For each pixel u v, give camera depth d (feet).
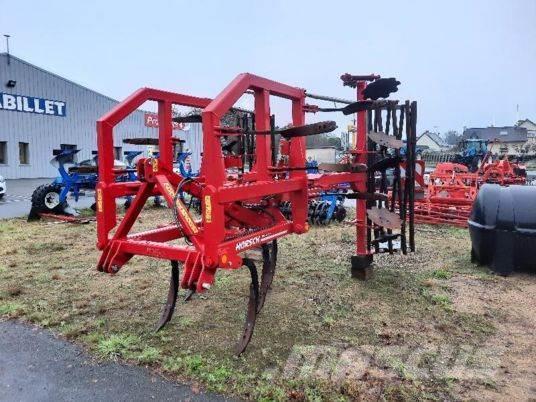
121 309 13.79
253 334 11.85
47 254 21.09
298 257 20.07
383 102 14.58
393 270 17.79
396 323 12.58
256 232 11.55
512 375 9.83
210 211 9.55
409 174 15.76
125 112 11.78
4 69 78.48
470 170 74.84
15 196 53.11
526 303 14.05
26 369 10.23
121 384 9.58
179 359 10.47
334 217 29.94
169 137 12.54
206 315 13.20
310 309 13.64
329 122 10.34
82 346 11.32
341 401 8.86
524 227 16.35
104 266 11.58
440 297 14.44
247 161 17.35
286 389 9.26
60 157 32.12
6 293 15.12
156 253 10.75
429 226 28.45
